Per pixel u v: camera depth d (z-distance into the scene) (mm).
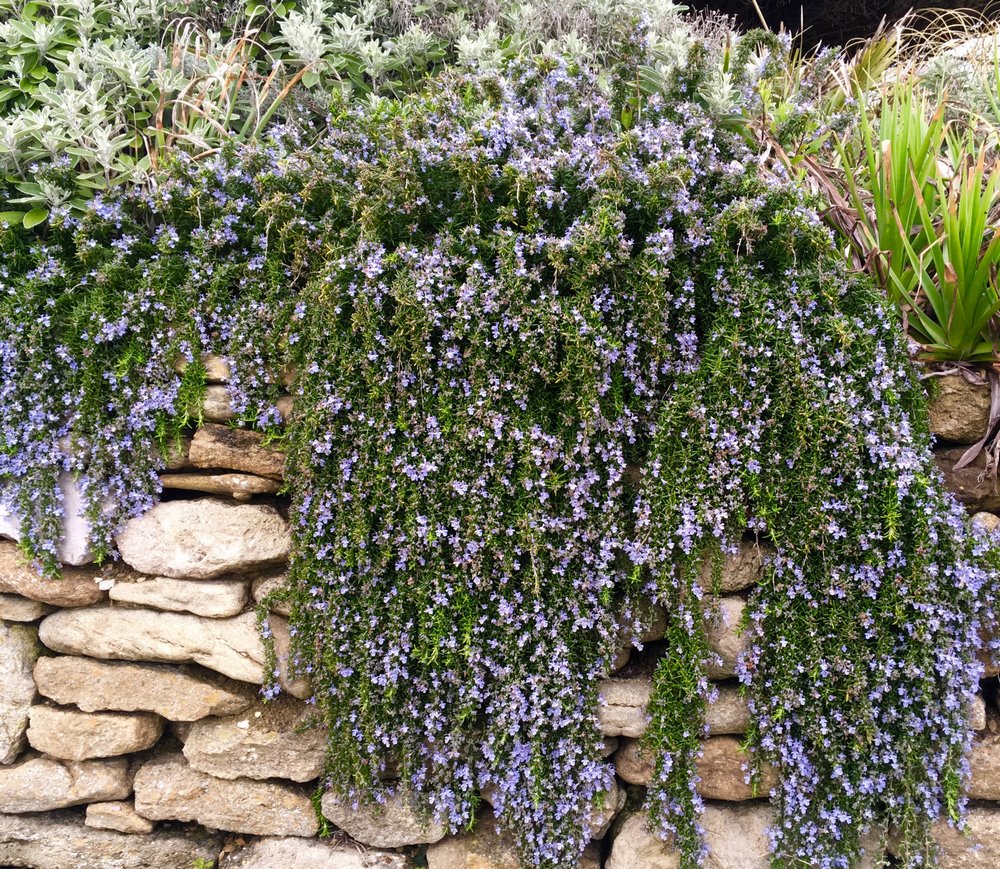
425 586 2035
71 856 2416
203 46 3244
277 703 2336
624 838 2154
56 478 2277
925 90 3395
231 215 2342
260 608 2244
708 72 2547
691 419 1982
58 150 2611
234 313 2275
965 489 2184
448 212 2209
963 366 2207
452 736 2053
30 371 2262
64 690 2383
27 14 3035
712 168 2197
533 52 3211
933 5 5191
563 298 2016
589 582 2021
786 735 1984
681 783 2027
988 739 2061
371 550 2102
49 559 2273
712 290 2051
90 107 2633
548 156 2207
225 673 2297
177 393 2254
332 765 2178
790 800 1977
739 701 2088
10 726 2391
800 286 2021
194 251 2346
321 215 2371
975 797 2061
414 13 3387
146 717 2385
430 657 2039
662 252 1972
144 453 2262
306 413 2113
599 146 2283
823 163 2791
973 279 2061
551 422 2059
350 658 2107
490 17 3422
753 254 2117
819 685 1926
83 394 2234
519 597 2006
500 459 2010
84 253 2299
